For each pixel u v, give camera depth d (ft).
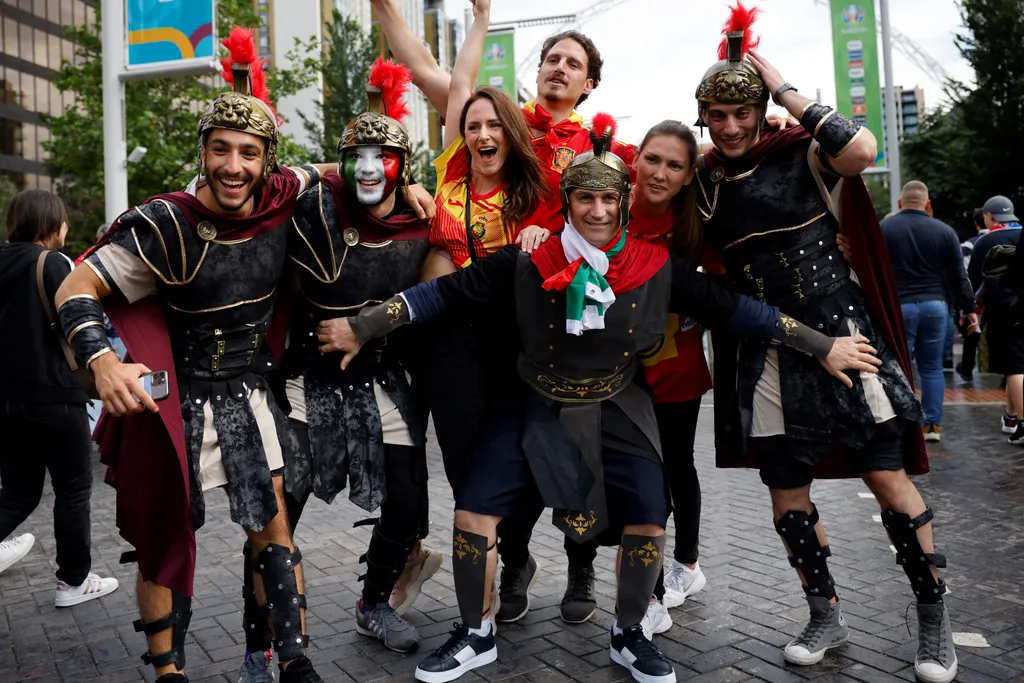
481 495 9.21
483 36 11.44
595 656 9.87
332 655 10.11
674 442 10.96
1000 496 16.21
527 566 11.22
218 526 16.28
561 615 11.10
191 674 9.64
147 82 60.95
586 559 10.96
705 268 10.28
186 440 8.18
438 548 14.34
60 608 12.06
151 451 8.04
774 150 9.16
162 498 8.00
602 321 8.80
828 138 8.54
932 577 9.00
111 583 12.68
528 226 9.98
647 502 9.10
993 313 22.66
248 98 8.04
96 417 19.48
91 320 7.66
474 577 9.28
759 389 9.34
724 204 9.29
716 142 9.23
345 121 90.02
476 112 9.91
